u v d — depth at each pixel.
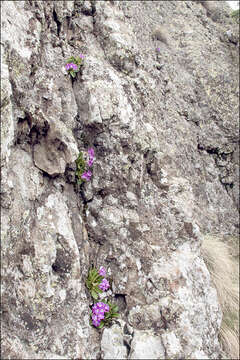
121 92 4.56
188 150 7.55
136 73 5.32
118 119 4.40
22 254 3.26
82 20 5.18
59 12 4.84
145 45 7.63
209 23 10.25
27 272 3.24
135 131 4.57
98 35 5.21
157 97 6.89
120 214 4.38
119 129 4.42
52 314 3.35
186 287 4.29
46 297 3.31
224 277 5.75
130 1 7.61
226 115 8.47
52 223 3.57
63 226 3.65
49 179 3.79
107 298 4.16
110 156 4.42
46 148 3.73
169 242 4.61
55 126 3.75
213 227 7.42
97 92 4.39
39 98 4.07
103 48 5.15
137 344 3.78
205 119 8.34
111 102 4.39
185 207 4.86
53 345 3.29
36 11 4.33
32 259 3.29
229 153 8.35
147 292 4.20
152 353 3.76
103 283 4.02
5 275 3.15
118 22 5.39
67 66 4.49
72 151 3.93
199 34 9.53
